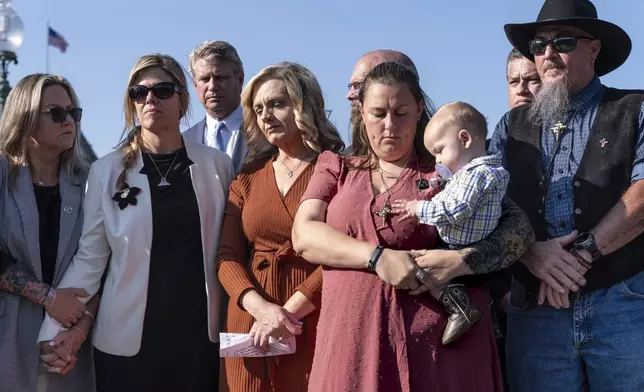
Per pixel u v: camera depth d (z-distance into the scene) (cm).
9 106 458
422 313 338
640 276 377
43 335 432
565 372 383
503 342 471
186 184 449
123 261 434
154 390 430
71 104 466
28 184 451
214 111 613
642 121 374
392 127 354
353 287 345
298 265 421
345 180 371
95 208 447
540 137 401
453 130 358
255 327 409
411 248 348
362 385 333
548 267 368
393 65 361
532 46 404
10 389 427
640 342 370
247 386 415
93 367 460
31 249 443
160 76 453
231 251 438
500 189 347
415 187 356
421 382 331
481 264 337
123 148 459
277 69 446
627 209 364
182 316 434
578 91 395
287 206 426
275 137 443
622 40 403
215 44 612
